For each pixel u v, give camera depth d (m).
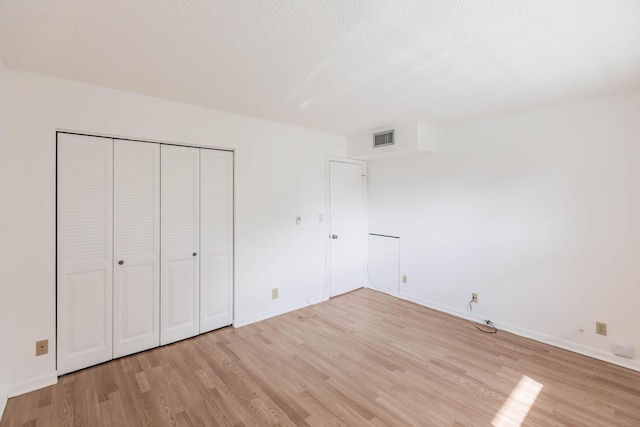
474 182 3.31
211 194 3.01
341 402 2.01
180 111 2.75
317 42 1.72
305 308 3.75
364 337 2.97
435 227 3.69
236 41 1.71
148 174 2.63
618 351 2.45
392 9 1.41
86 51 1.81
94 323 2.40
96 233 2.39
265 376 2.30
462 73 2.12
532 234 2.91
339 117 3.22
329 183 4.03
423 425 1.81
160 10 1.41
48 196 2.16
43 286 2.15
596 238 2.56
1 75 1.94
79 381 2.21
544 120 2.81
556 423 1.82
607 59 1.89
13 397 2.03
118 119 2.43
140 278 2.62
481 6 1.38
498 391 2.13
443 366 2.45
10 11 1.40
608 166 2.49
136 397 2.05
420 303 3.89
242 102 2.74
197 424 1.81
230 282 3.17
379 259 4.41
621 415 1.88
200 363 2.48
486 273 3.24
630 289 2.41
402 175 4.05
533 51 1.80
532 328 2.93
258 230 3.33
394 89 2.42
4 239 2.00
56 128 2.18
